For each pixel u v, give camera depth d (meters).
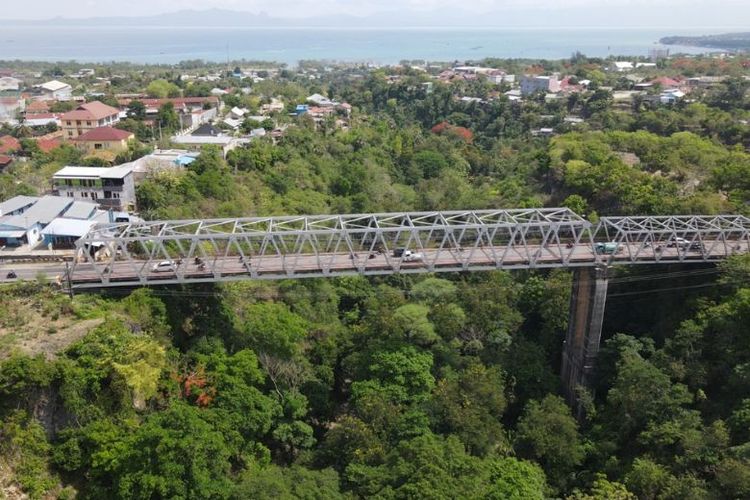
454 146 160.62
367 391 58.75
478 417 56.66
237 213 90.50
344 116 186.12
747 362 57.06
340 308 82.31
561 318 75.19
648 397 58.44
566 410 61.16
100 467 46.31
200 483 44.72
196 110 165.12
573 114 175.62
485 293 78.00
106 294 61.88
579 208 95.06
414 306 70.25
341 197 111.94
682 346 62.91
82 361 50.31
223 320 67.06
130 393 51.53
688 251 71.50
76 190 89.31
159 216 83.94
